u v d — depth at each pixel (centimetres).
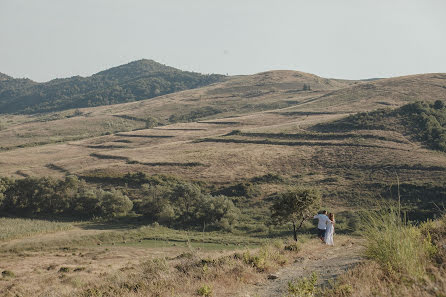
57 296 1445
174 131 17612
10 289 2512
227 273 1060
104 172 10581
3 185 8675
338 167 9238
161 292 952
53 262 4534
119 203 7944
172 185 9038
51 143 19612
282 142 12188
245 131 14275
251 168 9975
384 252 709
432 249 716
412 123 11569
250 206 7750
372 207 6731
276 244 1695
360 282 652
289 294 719
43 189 8556
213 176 9631
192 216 7475
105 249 5422
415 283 571
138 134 17512
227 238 5978
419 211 6056
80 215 8138
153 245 5653
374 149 10069
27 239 6053
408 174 7981
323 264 1081
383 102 16975
